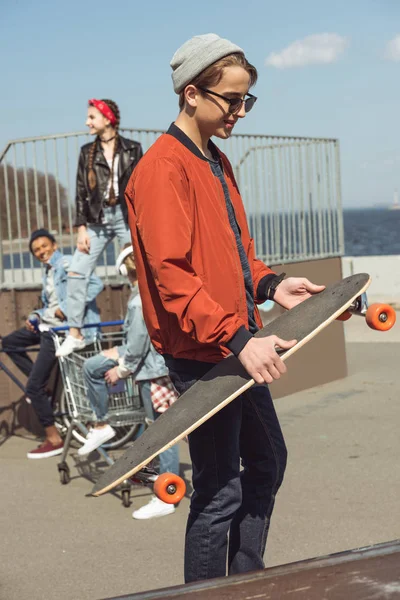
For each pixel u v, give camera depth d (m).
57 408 7.11
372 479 5.46
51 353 6.62
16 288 7.58
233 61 2.61
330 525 4.65
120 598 1.80
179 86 2.66
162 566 4.23
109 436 5.82
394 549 1.92
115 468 2.37
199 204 2.64
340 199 9.39
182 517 5.04
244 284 2.81
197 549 2.71
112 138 6.49
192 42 2.63
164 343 2.74
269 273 2.96
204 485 2.71
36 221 7.54
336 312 2.32
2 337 7.32
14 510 5.29
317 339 8.92
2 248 7.72
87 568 4.24
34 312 6.83
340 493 5.21
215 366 2.54
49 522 5.02
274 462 2.86
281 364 2.32
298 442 6.55
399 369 9.62
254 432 2.85
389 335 12.42
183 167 2.62
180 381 2.72
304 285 2.84
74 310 6.38
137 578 4.08
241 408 2.71
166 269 2.48
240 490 2.72
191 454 2.74
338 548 4.30
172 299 2.49
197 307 2.44
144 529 4.84
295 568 1.86
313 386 8.84
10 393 7.54
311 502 5.07
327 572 1.82
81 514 5.16
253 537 2.85
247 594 1.76
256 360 2.32
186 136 2.69
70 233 7.44
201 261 2.63
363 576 1.79
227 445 2.68
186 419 2.30
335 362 9.16
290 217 8.78
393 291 15.89
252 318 2.87
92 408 5.82
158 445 2.25
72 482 5.91
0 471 6.28
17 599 3.87
